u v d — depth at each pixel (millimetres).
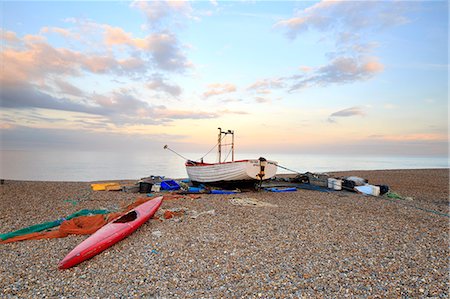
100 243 7320
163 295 5371
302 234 9008
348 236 8891
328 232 9258
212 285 5746
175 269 6473
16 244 8008
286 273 6301
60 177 32438
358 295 5414
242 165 17469
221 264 6746
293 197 16109
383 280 6031
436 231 9586
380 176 29234
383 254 7477
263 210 12312
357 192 17984
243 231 9219
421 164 70250
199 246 7867
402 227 9992
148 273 6273
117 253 7371
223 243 8117
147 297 5293
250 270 6441
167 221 10258
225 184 19109
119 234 8008
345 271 6438
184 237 8570
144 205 11117
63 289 5590
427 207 13656
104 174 36906
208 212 11570
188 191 17438
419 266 6762
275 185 21000
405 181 25156
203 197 15719
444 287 5754
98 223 9664
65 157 92125
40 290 5547
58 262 6859
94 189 18031
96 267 6582
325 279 6039
